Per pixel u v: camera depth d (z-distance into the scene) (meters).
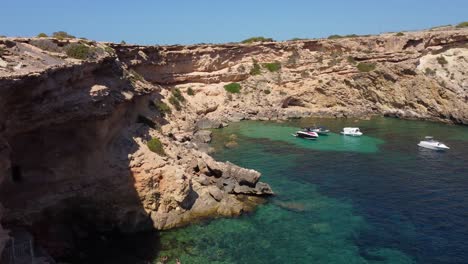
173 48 86.94
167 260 28.59
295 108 96.06
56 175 31.14
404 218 35.72
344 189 43.31
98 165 33.38
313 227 33.78
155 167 35.38
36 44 33.16
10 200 28.19
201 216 35.59
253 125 81.19
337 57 101.81
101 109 32.12
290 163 53.53
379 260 28.56
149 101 63.28
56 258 28.52
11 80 22.34
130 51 69.00
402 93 93.25
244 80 98.06
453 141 67.06
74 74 30.02
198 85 91.19
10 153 27.05
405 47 101.25
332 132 75.06
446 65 93.12
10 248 22.42
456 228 33.72
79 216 31.91
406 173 49.28
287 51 103.88
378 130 76.94
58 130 30.53
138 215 33.31
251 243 31.03
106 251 29.89
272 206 38.25
